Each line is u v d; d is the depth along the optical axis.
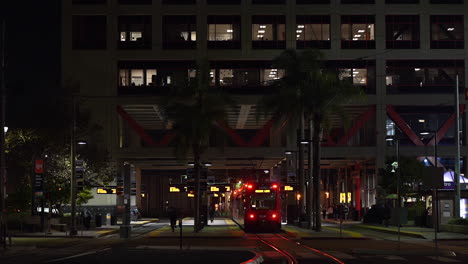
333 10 78.56
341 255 27.92
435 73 78.38
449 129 78.00
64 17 78.06
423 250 29.69
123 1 78.62
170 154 78.00
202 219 55.72
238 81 78.12
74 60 77.94
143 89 77.94
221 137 51.38
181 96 50.62
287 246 34.62
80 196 58.53
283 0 78.75
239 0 78.88
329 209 89.62
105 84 77.88
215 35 78.69
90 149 65.94
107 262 22.62
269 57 78.38
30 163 59.69
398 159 58.56
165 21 78.81
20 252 29.66
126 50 78.31
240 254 26.47
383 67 78.12
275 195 54.22
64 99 62.47
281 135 85.06
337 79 51.25
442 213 49.66
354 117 85.00
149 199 112.81
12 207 51.44
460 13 78.56
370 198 81.56
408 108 78.00
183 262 22.41
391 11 78.56
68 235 45.22
